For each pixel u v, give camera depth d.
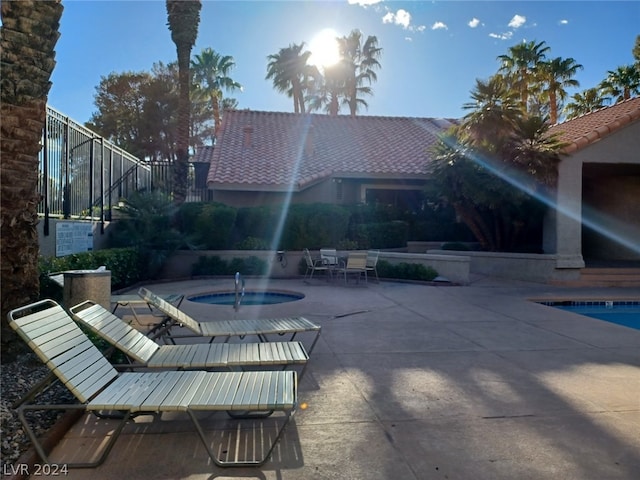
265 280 15.36
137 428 4.07
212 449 3.67
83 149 12.44
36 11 5.07
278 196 19.23
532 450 3.65
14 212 5.16
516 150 14.89
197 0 17.98
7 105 4.99
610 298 12.10
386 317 9.09
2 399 4.34
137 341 5.05
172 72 39.81
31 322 3.63
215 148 20.83
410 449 3.66
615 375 5.49
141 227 14.91
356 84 44.50
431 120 26.59
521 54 34.69
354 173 18.92
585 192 20.78
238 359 4.83
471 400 4.68
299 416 4.29
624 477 3.26
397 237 18.45
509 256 15.79
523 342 7.11
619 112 16.69
